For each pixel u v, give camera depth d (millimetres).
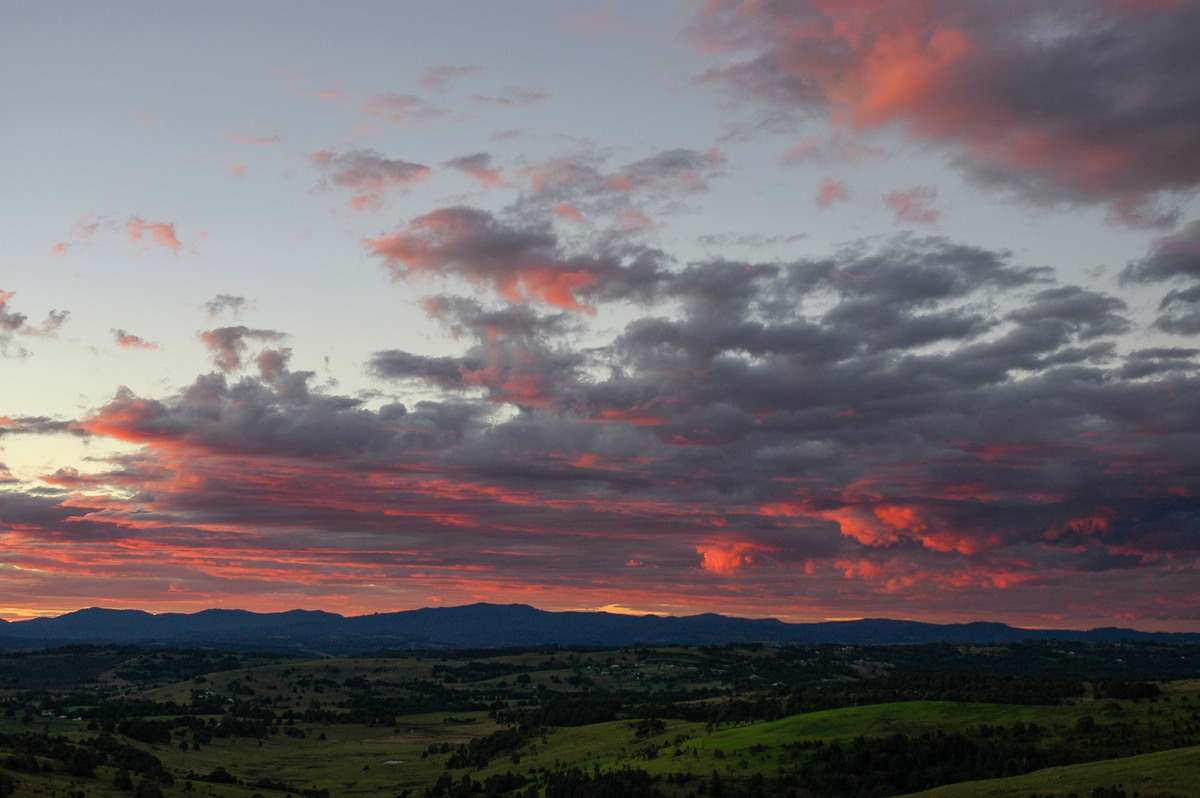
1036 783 128875
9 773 166125
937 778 159375
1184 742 154375
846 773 165875
